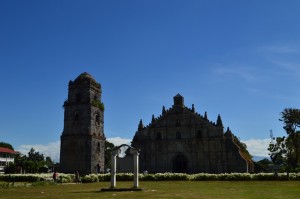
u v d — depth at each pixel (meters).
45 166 126.94
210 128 83.69
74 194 32.50
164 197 28.17
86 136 79.31
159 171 84.38
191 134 84.56
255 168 102.56
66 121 81.81
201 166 82.00
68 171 78.44
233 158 80.50
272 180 57.53
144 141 86.88
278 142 91.00
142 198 27.33
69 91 83.44
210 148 82.50
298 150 89.31
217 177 61.44
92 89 83.38
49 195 31.61
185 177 62.72
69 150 79.75
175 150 84.56
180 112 86.38
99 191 36.38
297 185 44.25
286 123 90.88
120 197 28.44
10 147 176.38
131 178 64.62
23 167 117.62
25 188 43.69
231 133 82.88
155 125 87.50
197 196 29.09
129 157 83.38
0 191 37.91
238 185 45.94
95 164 80.00
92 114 81.56
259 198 26.98
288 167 89.12
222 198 27.12
